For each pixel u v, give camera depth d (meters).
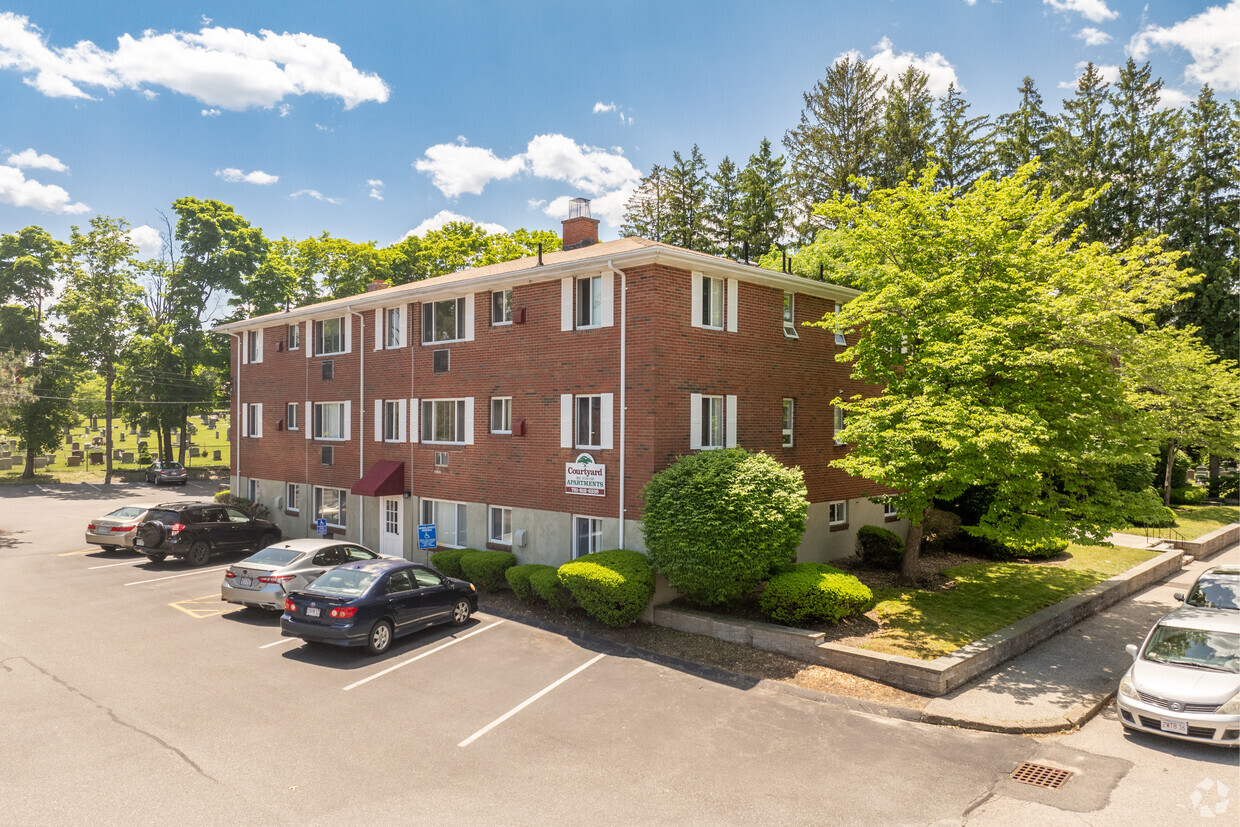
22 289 49.44
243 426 29.92
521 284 18.75
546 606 16.64
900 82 41.81
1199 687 9.48
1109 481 14.63
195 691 11.11
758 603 15.66
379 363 23.34
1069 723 10.12
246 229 55.78
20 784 8.03
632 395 16.16
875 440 14.72
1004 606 15.55
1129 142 40.09
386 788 8.11
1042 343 13.89
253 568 15.53
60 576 19.78
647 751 9.20
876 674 11.82
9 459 53.97
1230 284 37.09
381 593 13.44
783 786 8.27
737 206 46.22
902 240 15.91
